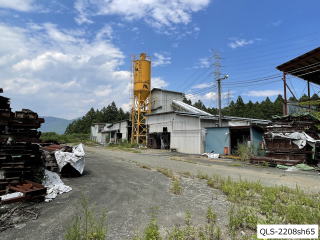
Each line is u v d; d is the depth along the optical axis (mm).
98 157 16906
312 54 15438
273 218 4793
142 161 15031
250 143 18172
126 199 6086
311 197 6625
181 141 25453
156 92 37938
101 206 5441
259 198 6465
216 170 11875
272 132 15117
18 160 6113
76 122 88438
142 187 7543
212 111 70812
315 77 20109
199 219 4785
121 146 33156
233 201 6082
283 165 13508
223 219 4805
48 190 6281
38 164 7098
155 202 5902
